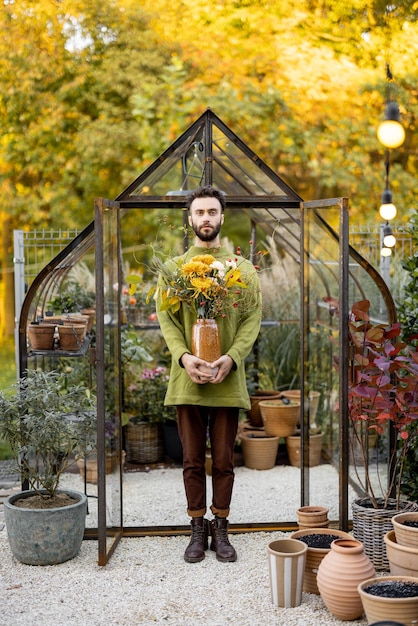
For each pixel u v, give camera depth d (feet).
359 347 12.97
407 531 10.91
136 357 19.35
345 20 34.01
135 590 11.40
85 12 34.35
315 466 16.76
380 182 34.65
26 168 35.40
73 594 11.25
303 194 35.42
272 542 11.10
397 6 33.76
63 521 12.35
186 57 34.50
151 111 34.94
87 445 12.97
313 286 17.61
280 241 20.24
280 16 34.19
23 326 14.46
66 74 34.88
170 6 34.63
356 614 10.34
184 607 10.79
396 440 14.10
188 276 12.32
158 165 14.07
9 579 11.84
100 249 12.29
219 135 14.10
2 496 16.01
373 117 34.24
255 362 20.98
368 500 12.82
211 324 12.42
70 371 18.38
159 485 17.28
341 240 12.67
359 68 34.12
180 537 13.93
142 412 19.26
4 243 36.70
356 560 10.46
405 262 16.11
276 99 34.14
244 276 12.98
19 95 34.65
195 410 12.84
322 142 34.50
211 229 12.85
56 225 35.83
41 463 15.79
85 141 34.47
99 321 12.33
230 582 11.69
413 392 12.29
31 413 12.77
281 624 10.26
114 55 34.53
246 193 15.07
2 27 34.27
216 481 12.89
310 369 17.72
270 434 18.97
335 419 16.70
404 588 9.93
